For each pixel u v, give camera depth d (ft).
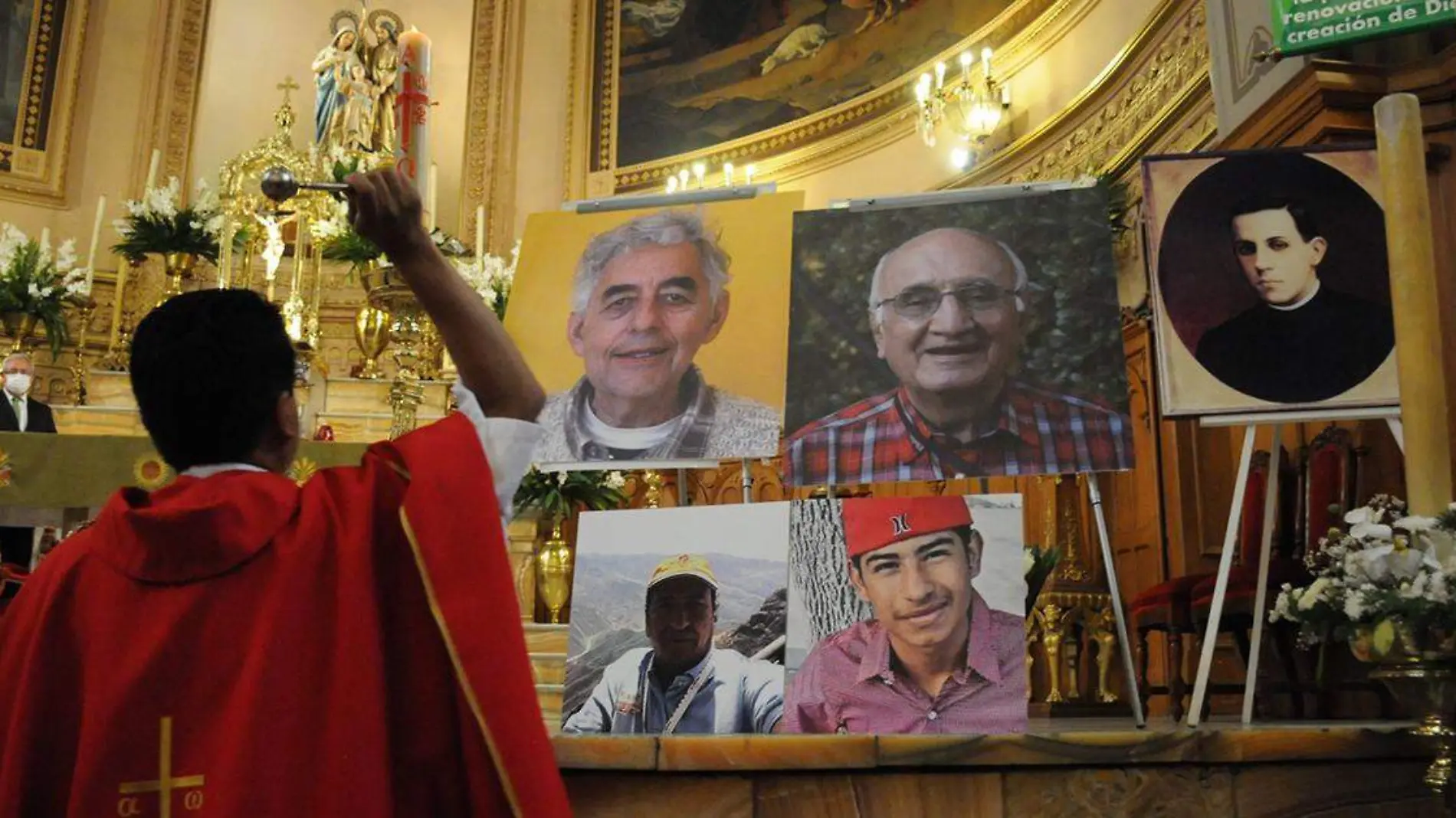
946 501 7.66
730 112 30.32
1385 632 6.55
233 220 21.70
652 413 9.39
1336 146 8.94
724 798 6.53
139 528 3.80
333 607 3.84
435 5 34.81
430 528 3.96
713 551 7.95
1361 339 8.50
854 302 9.11
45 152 29.37
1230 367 8.52
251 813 3.51
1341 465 11.55
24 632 3.98
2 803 3.72
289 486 4.10
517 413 4.65
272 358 4.29
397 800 3.88
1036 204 9.10
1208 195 8.91
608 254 10.00
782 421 8.98
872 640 7.47
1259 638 8.35
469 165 32.63
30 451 10.75
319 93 30.63
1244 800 6.64
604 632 7.94
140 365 4.23
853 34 28.25
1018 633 7.35
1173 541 17.69
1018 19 24.25
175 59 31.30
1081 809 6.57
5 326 20.24
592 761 6.43
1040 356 8.64
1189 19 18.86
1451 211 10.85
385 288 12.48
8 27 29.55
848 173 27.68
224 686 3.71
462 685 3.79
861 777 6.55
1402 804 6.72
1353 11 10.55
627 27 32.71
